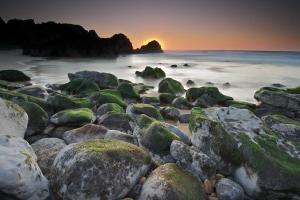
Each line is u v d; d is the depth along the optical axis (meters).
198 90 21.81
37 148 9.09
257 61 94.31
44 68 48.09
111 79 27.69
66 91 23.98
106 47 102.81
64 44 91.25
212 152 8.70
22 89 18.31
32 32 110.56
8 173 5.79
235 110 10.44
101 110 14.04
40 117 11.18
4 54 89.94
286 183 7.78
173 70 54.84
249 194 8.14
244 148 8.48
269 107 17.89
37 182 6.31
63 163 6.67
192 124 9.68
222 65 72.00
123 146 7.44
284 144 9.39
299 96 17.42
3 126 8.35
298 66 69.38
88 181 6.30
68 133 10.16
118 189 6.65
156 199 6.48
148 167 7.80
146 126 10.66
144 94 24.86
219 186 7.66
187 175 7.53
